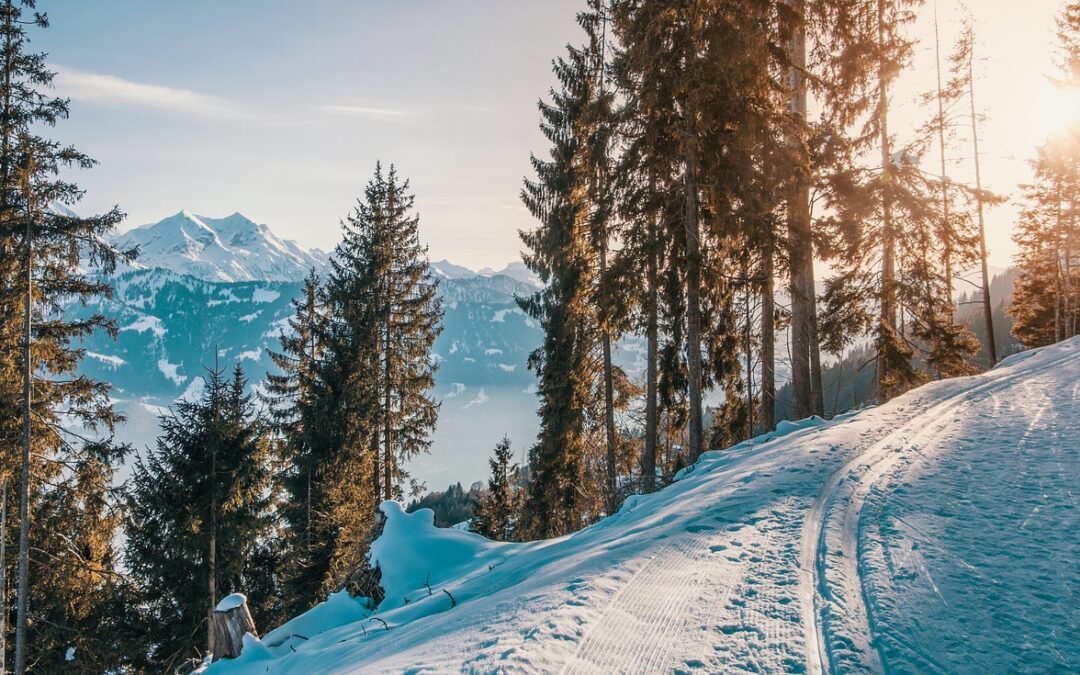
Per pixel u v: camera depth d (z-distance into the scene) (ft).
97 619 54.03
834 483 21.33
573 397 64.75
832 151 52.24
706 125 36.96
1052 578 13.07
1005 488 18.95
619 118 40.57
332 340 70.90
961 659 10.40
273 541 67.46
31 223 43.39
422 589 27.14
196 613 56.59
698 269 39.01
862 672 10.12
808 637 11.43
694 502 22.54
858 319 58.65
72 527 49.37
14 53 44.75
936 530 16.28
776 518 18.43
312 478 68.28
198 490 57.98
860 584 13.62
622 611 13.12
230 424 59.72
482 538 33.76
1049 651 10.43
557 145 61.98
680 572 15.19
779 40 39.09
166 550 56.49
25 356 43.45
